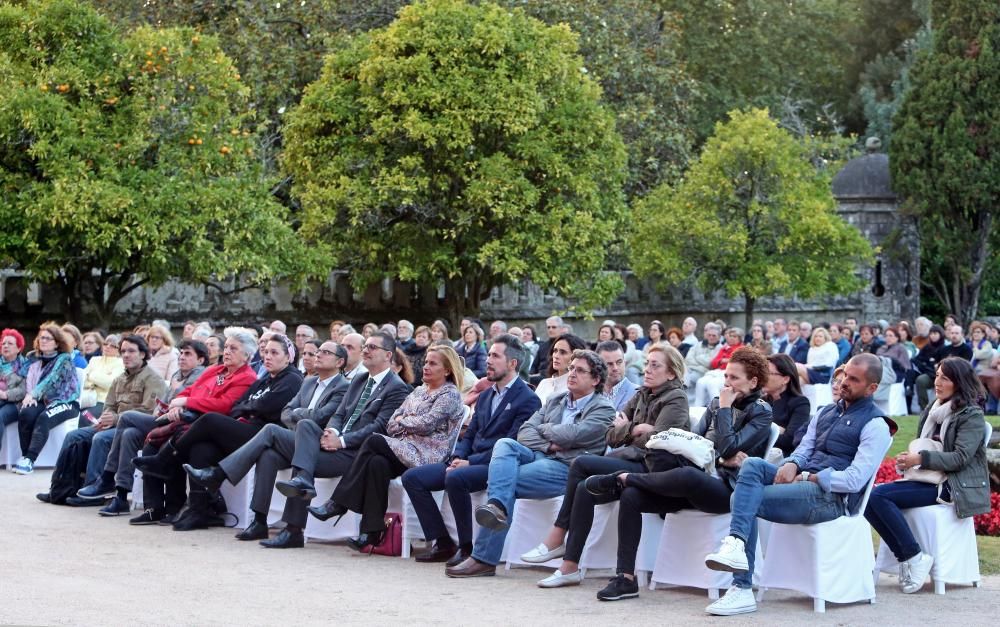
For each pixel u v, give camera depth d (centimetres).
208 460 1141
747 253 3186
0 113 2181
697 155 3984
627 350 2016
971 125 3544
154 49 2322
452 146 2523
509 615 809
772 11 4722
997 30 3522
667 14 3991
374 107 2569
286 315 2842
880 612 841
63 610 777
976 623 805
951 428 923
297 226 3225
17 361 1602
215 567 961
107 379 1611
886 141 4478
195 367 1324
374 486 1030
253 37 3112
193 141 2330
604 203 2786
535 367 1931
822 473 859
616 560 945
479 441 1023
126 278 2461
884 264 3747
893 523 912
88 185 2169
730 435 888
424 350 1814
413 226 2669
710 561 819
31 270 2236
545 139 2639
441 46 2564
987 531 1143
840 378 1003
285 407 1166
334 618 784
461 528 981
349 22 3241
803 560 859
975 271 3603
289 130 2664
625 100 3459
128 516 1227
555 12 3281
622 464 934
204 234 2306
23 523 1160
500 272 2695
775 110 4575
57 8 2273
